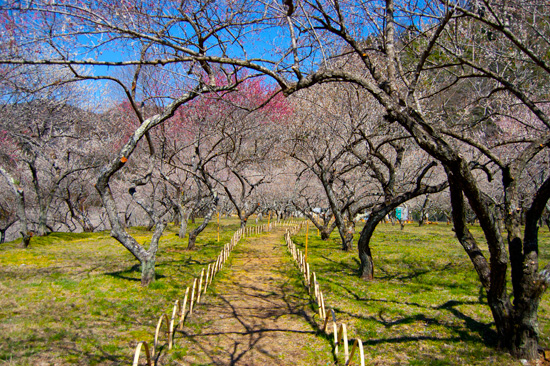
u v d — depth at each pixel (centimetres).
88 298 993
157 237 1188
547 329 794
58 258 1627
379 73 698
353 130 1464
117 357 664
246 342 787
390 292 1158
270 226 3859
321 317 920
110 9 720
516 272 709
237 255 1917
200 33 808
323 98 1689
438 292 1146
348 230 2017
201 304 1040
